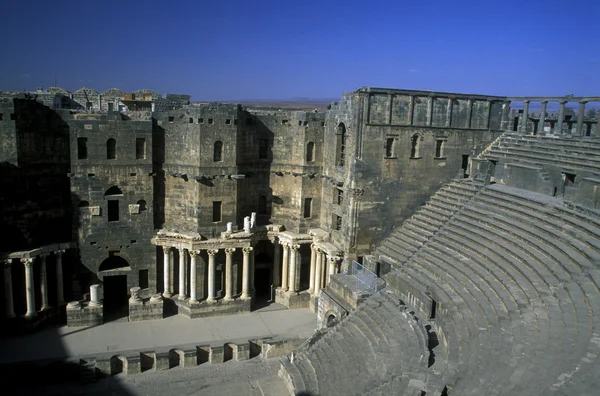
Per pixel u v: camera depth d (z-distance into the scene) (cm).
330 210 4684
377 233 4378
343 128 4519
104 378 3581
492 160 4412
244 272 4662
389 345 3098
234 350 3884
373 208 4322
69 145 4306
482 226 3700
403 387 2527
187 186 4538
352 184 4234
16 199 4053
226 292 4625
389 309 3475
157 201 4656
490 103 4594
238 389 3488
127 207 4522
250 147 4784
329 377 3142
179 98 5534
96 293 4303
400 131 4288
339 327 3572
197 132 4381
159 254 4691
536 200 3638
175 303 4631
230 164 4541
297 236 4738
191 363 3762
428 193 4503
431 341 3080
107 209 4469
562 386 1927
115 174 4441
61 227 4441
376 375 2870
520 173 4109
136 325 4341
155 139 4572
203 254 4572
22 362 3566
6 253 3994
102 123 4347
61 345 3931
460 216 4000
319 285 4719
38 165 4184
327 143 4725
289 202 4928
